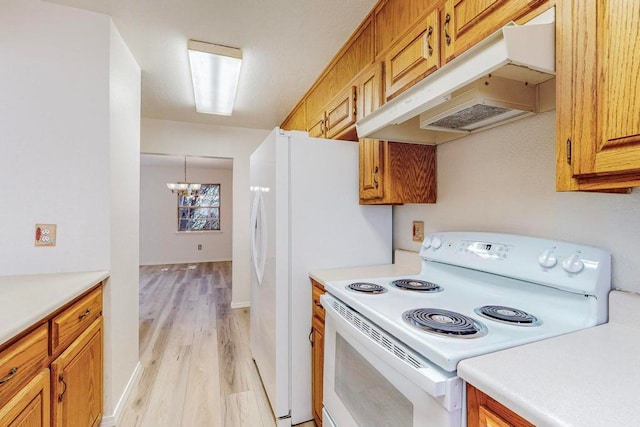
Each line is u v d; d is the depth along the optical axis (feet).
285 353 5.57
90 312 4.77
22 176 5.11
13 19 5.09
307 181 5.78
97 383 5.06
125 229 6.36
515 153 4.12
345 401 3.84
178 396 6.31
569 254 3.18
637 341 2.58
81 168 5.32
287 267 5.63
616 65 2.06
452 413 2.21
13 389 2.94
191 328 10.17
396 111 3.75
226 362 7.79
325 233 5.90
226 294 14.71
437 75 3.08
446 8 3.68
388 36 4.92
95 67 5.41
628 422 1.55
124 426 5.40
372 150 5.56
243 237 12.82
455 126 4.36
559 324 2.98
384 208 6.44
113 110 5.66
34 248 5.14
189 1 5.21
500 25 3.01
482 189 4.63
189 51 6.48
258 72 7.72
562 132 2.43
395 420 2.81
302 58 7.05
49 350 3.59
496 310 3.29
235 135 12.80
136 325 7.14
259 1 5.22
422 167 5.40
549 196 3.71
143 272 20.26
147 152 11.69
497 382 1.94
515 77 3.34
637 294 2.89
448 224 5.26
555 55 2.50
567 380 1.96
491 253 3.95
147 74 7.86
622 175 2.11
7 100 5.07
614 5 2.07
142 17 5.59
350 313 3.67
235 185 12.82
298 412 5.61
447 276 4.66
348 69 6.30
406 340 2.68
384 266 6.18
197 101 9.43
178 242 24.40
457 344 2.45
